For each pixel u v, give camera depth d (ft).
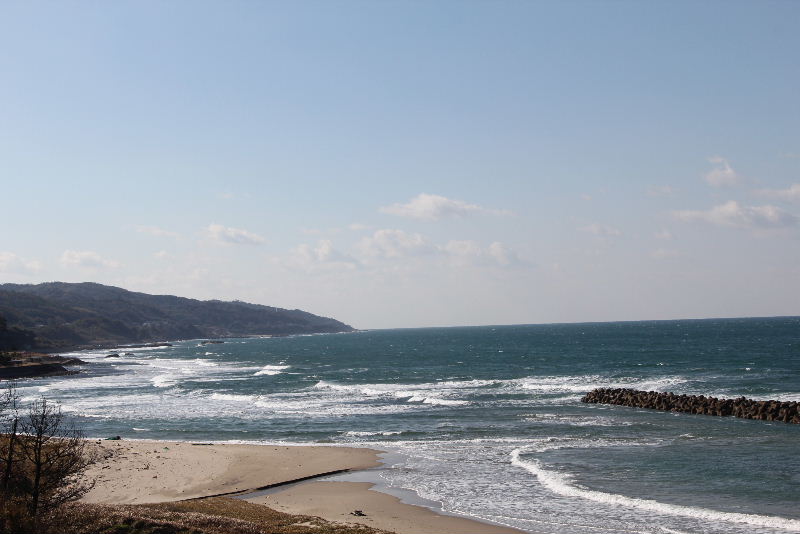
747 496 75.15
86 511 56.70
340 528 63.57
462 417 145.69
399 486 85.10
